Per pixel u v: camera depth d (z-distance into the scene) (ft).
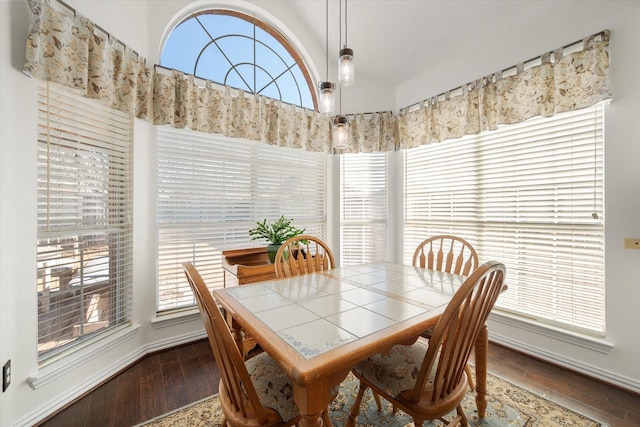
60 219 5.20
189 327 7.65
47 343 5.06
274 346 2.76
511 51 7.16
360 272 5.98
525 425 4.65
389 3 7.70
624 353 5.53
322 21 9.06
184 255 7.75
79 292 5.61
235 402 3.11
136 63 6.26
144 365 6.52
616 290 5.64
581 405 5.11
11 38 4.37
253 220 8.92
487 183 7.90
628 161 5.48
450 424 3.89
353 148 10.04
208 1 7.92
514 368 6.36
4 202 4.27
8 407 4.30
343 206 10.56
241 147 8.67
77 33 5.10
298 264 6.91
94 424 4.70
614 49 5.58
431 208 9.44
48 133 4.91
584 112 6.14
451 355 3.17
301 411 2.75
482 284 3.04
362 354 2.68
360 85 10.21
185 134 7.69
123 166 6.47
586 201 6.16
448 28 7.80
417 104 9.57
